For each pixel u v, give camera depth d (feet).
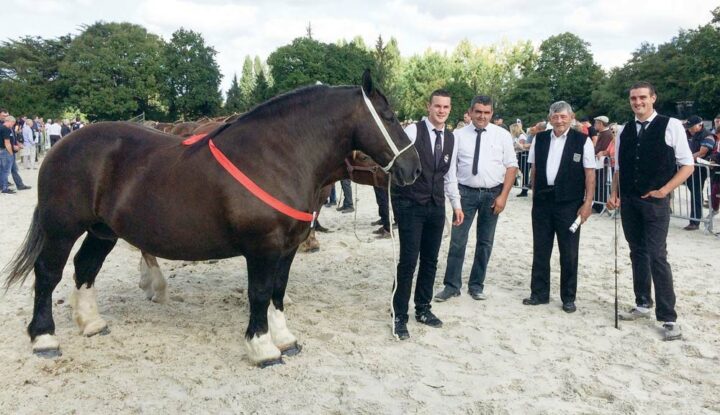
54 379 11.82
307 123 12.15
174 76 192.24
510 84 220.64
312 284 19.48
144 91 186.50
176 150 12.20
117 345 13.70
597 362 13.03
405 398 11.19
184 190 11.72
